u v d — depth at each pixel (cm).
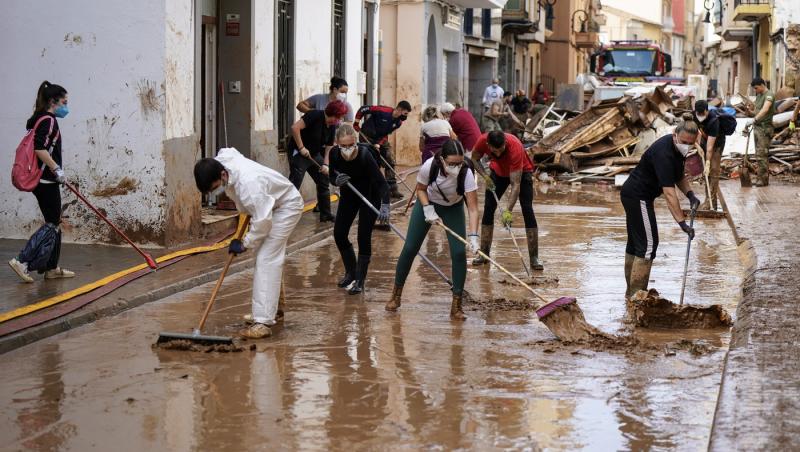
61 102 977
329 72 1884
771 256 1139
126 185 1195
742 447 516
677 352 784
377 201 1005
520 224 1571
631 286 980
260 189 791
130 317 891
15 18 1211
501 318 904
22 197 1228
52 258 977
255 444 574
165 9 1174
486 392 676
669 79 3847
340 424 609
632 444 577
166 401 652
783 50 3491
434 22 2938
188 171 1251
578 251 1301
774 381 634
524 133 3173
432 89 3012
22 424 607
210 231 1310
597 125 2477
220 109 1504
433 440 582
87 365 735
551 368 735
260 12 1519
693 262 1211
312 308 940
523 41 4672
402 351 783
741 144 2428
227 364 741
